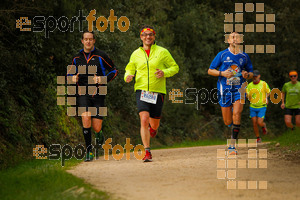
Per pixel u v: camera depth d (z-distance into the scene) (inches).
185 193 264.1
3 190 272.1
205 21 1526.8
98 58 480.4
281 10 1744.6
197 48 1491.1
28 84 638.5
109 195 261.4
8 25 584.7
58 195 256.2
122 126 1012.5
